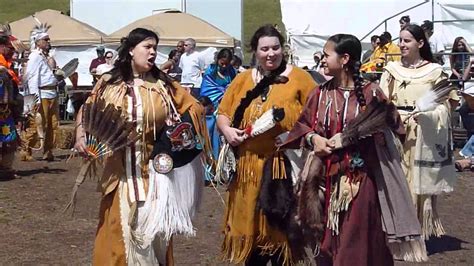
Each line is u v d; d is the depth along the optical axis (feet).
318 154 16.96
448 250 25.17
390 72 24.49
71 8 71.77
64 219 28.37
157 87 17.84
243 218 18.30
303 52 63.52
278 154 18.10
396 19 62.18
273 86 18.31
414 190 24.04
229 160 18.38
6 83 35.37
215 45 65.82
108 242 17.49
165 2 70.64
